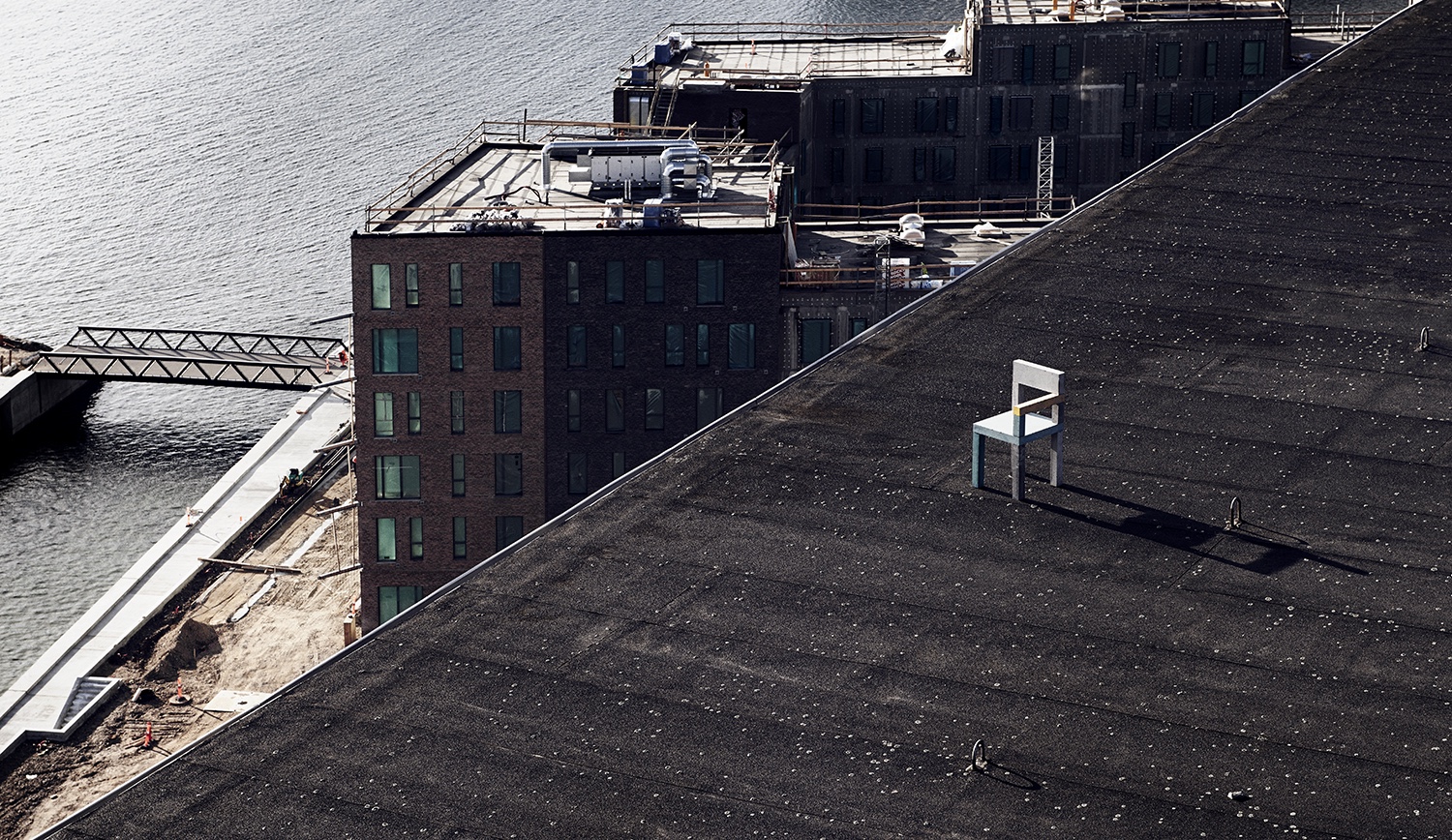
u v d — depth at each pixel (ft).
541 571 225.56
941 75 548.72
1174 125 547.08
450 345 404.77
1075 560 225.15
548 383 408.05
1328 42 584.81
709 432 260.42
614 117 542.57
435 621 215.51
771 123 533.14
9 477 555.69
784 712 198.08
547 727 196.85
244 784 189.78
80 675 416.26
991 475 246.68
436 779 189.37
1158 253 323.98
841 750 191.72
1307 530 231.30
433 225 412.98
